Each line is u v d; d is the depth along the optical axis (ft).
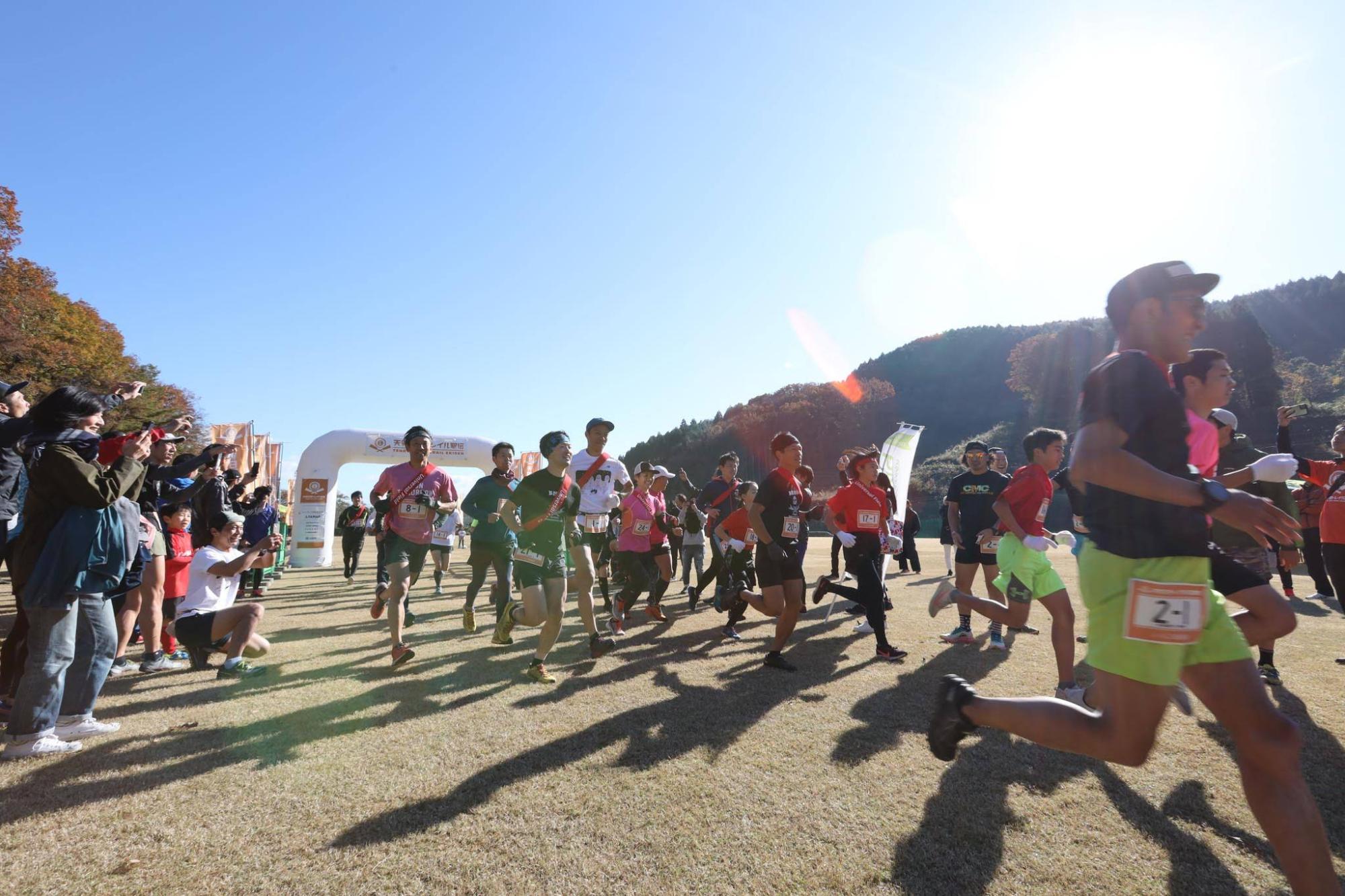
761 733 11.01
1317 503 23.85
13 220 87.86
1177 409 5.82
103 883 6.65
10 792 8.80
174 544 18.21
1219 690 5.85
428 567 48.11
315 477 55.72
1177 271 6.35
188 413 15.23
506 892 6.51
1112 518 5.98
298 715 12.21
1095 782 9.00
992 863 7.00
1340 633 18.45
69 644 10.61
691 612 25.57
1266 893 6.47
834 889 6.56
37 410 10.98
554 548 14.83
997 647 17.80
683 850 7.30
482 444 62.39
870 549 17.10
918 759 9.88
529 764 9.75
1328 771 9.21
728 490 26.16
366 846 7.41
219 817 8.12
